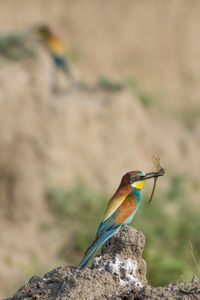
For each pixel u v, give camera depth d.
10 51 15.97
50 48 18.28
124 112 17.92
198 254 13.58
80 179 16.44
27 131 15.19
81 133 16.94
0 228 14.36
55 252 13.91
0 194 14.91
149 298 5.29
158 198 16.69
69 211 15.39
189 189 18.86
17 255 13.15
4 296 10.92
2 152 14.84
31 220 14.96
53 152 15.95
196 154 20.06
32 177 15.29
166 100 25.78
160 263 9.89
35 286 5.96
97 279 5.75
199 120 23.53
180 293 5.40
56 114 16.53
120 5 30.28
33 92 15.48
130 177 6.86
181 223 15.24
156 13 30.45
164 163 19.09
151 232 14.31
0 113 14.77
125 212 6.57
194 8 31.41
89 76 25.84
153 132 19.64
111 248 6.19
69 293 5.50
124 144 17.88
